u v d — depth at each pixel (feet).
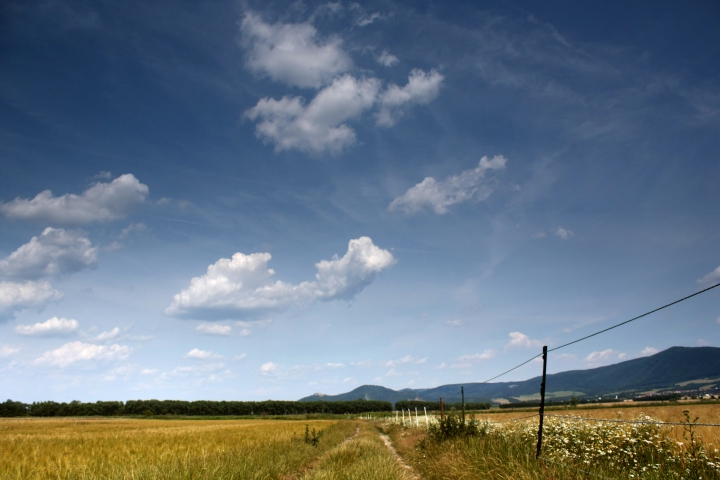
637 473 25.38
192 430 118.11
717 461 23.30
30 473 40.91
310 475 39.29
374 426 172.86
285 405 446.60
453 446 44.98
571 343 28.89
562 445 34.06
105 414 404.77
